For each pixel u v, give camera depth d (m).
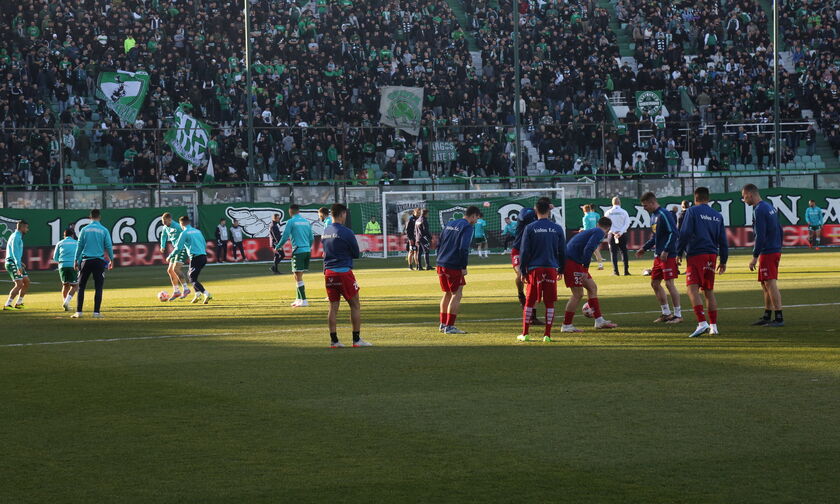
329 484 5.99
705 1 51.09
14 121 37.84
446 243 13.55
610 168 41.19
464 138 40.47
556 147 41.31
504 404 8.32
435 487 5.89
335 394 8.97
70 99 40.69
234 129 39.97
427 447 6.87
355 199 38.56
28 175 35.97
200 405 8.57
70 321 16.73
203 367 10.82
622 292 20.02
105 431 7.57
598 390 8.88
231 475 6.23
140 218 36.03
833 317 14.48
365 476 6.16
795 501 5.50
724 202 39.31
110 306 19.78
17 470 6.44
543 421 7.61
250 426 7.66
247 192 37.47
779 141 40.56
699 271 12.76
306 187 38.00
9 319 17.36
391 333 13.78
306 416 8.00
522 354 11.38
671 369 10.02
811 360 10.40
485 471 6.23
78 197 35.41
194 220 36.66
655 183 39.66
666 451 6.63
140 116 39.66
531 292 12.59
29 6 42.09
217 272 31.89
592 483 5.91
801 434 7.03
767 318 13.82
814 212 37.66
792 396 8.41
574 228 39.25
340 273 12.20
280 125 41.03
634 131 42.31
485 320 15.41
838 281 21.22
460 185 39.56
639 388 8.94
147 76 39.56
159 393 9.23
